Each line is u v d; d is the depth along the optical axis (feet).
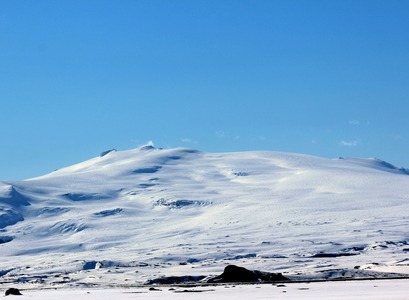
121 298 559.38
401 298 440.04
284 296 515.91
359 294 504.43
